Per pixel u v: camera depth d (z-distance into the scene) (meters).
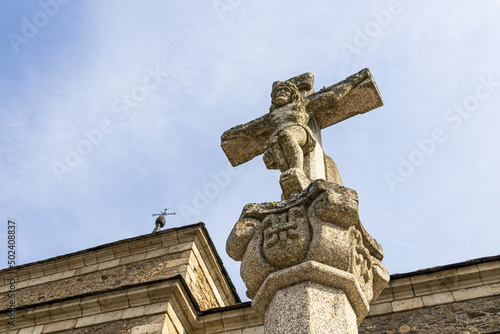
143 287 10.03
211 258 12.06
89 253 12.34
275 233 4.41
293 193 4.90
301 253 4.26
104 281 11.57
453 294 8.83
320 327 3.87
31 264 12.55
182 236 11.95
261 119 6.66
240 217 4.78
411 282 9.11
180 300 9.92
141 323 9.54
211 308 10.66
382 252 4.92
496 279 8.84
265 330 4.19
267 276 4.32
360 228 4.65
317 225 4.35
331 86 6.75
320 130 6.83
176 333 9.64
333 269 4.20
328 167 6.21
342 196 4.43
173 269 11.15
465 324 8.27
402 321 8.67
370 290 4.54
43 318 10.37
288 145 5.50
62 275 12.20
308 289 4.12
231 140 6.81
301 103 6.35
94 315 10.07
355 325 4.16
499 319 8.16
